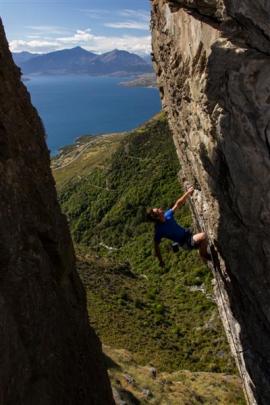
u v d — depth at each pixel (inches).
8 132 330.6
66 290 388.2
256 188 290.0
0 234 279.3
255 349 386.9
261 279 323.6
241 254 335.6
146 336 2086.6
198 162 371.2
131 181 5103.3
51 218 371.9
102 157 6747.1
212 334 2258.9
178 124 467.2
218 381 1252.5
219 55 284.5
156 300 2871.6
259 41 275.9
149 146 5413.4
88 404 378.0
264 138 273.3
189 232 412.5
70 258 404.5
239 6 277.7
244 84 273.3
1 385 243.9
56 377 320.8
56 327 337.7
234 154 293.1
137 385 965.2
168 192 4562.0
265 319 341.4
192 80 343.0
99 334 1950.1
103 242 4660.4
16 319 279.7
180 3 375.6
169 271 3523.6
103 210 5088.6
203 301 2824.8
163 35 436.1
